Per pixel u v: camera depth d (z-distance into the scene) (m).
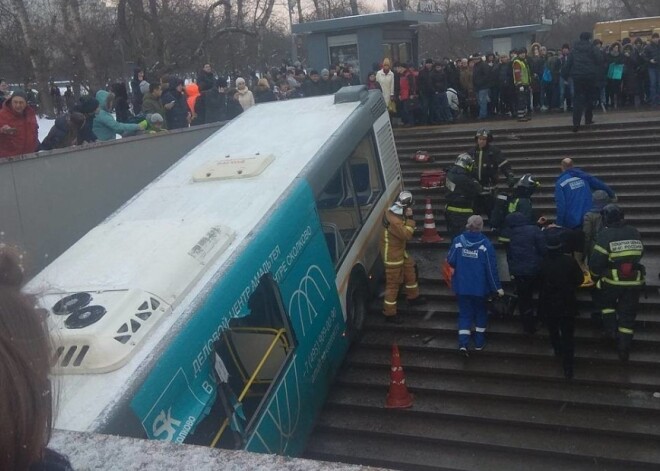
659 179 13.33
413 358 9.31
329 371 8.05
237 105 15.86
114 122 11.31
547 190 13.66
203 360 5.68
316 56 21.98
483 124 17.81
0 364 1.08
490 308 9.64
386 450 8.02
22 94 8.94
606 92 19.11
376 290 10.71
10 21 29.20
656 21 26.36
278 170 8.34
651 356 8.59
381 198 10.50
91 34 28.94
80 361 5.19
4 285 1.19
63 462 1.22
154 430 5.04
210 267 6.43
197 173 8.44
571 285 8.05
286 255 7.29
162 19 27.89
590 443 7.69
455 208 10.65
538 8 58.94
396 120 19.81
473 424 8.23
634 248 8.15
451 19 58.59
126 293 5.72
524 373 8.68
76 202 9.49
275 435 6.52
